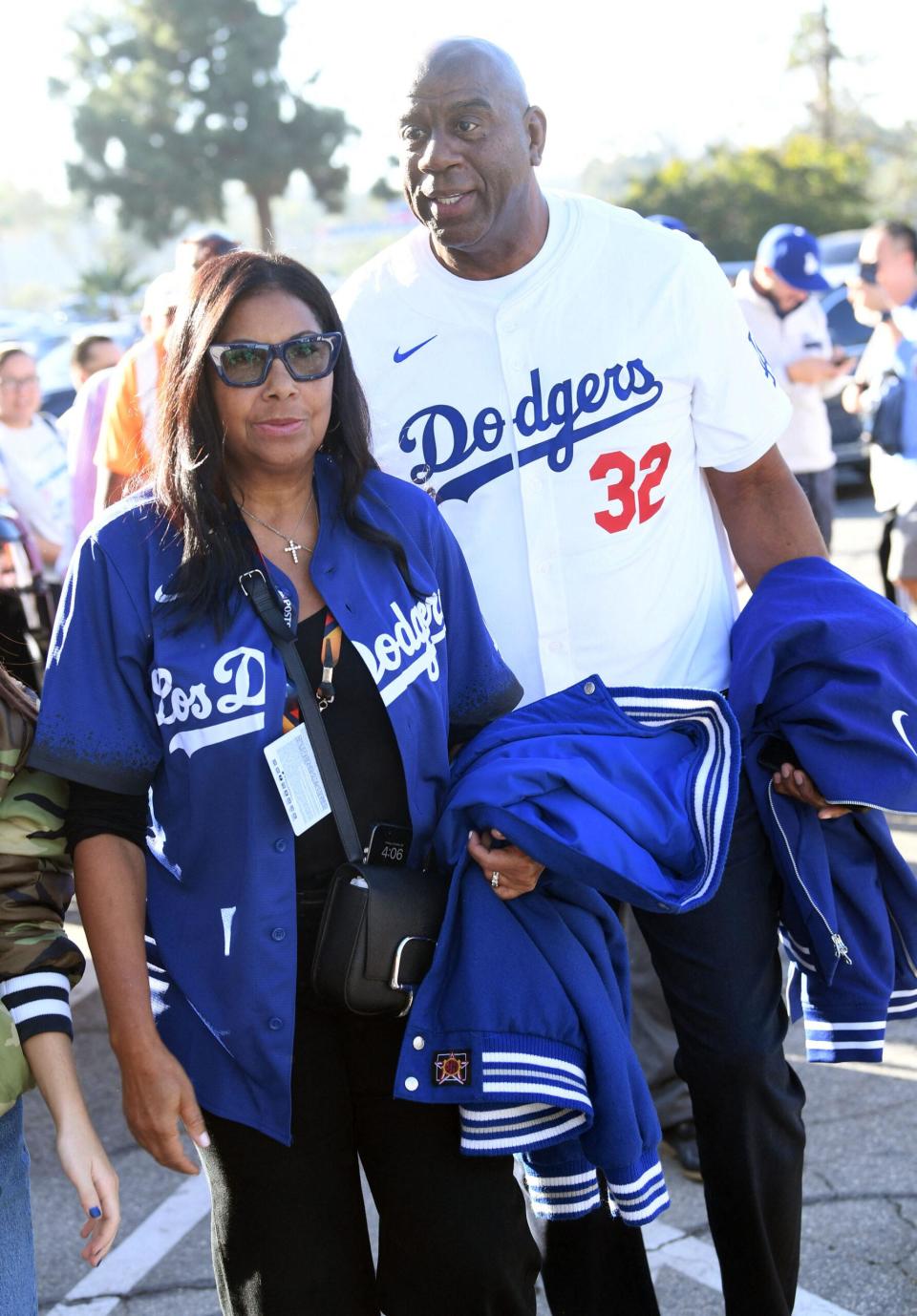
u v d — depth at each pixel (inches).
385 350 100.4
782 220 1206.3
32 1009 74.0
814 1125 138.0
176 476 78.9
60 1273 123.6
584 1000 81.8
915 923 99.6
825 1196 125.6
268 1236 80.3
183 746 77.5
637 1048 127.6
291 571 81.8
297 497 82.9
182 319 80.4
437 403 100.1
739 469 103.2
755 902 96.0
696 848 86.1
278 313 79.2
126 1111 76.6
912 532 243.3
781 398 102.7
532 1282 83.7
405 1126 82.3
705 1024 94.2
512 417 99.0
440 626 86.1
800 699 96.9
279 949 78.4
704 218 1213.1
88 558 79.1
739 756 87.3
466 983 80.4
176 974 79.9
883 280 251.4
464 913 81.8
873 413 251.3
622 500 98.8
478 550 100.7
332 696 80.1
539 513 99.0
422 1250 81.1
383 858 81.5
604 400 98.1
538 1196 89.4
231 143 1782.7
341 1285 80.7
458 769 87.7
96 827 78.5
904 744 94.5
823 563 102.0
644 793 86.6
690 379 99.0
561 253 97.9
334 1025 82.4
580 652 99.7
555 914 83.7
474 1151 79.7
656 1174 84.7
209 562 77.7
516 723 89.7
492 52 94.8
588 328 97.9
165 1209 132.4
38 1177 140.9
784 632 97.0
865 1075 147.4
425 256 99.7
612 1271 97.2
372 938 78.8
